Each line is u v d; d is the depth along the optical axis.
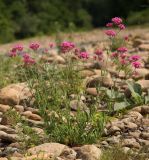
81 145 6.46
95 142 6.49
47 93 7.43
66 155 6.05
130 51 12.86
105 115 7.01
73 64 9.29
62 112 6.88
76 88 8.45
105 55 11.46
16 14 33.97
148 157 5.90
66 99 7.02
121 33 21.50
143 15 29.17
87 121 6.62
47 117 6.80
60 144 6.18
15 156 6.04
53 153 6.02
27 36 33.78
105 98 7.88
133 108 7.54
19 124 6.90
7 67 10.67
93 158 5.88
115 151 5.90
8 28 32.66
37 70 8.32
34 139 6.44
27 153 6.00
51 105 7.34
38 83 7.78
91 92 8.32
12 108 7.54
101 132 6.61
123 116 7.33
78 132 6.49
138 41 13.89
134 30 23.59
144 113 7.46
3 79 9.55
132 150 6.07
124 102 7.68
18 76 9.63
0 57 12.48
